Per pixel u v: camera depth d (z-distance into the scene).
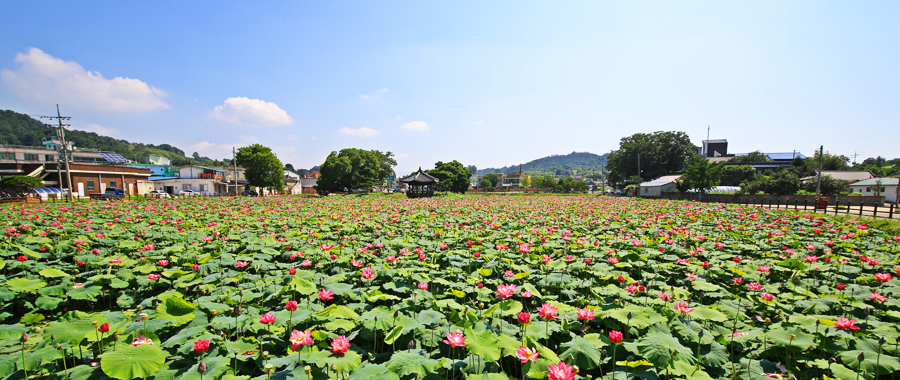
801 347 3.60
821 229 12.91
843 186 41.03
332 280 6.02
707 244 9.92
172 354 3.65
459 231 12.66
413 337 4.08
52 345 3.49
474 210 21.98
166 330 4.21
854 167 65.19
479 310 4.82
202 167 61.62
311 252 8.28
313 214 18.19
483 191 94.44
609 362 3.65
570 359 3.48
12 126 83.19
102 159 58.28
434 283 6.21
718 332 4.26
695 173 44.00
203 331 3.88
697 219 17.39
